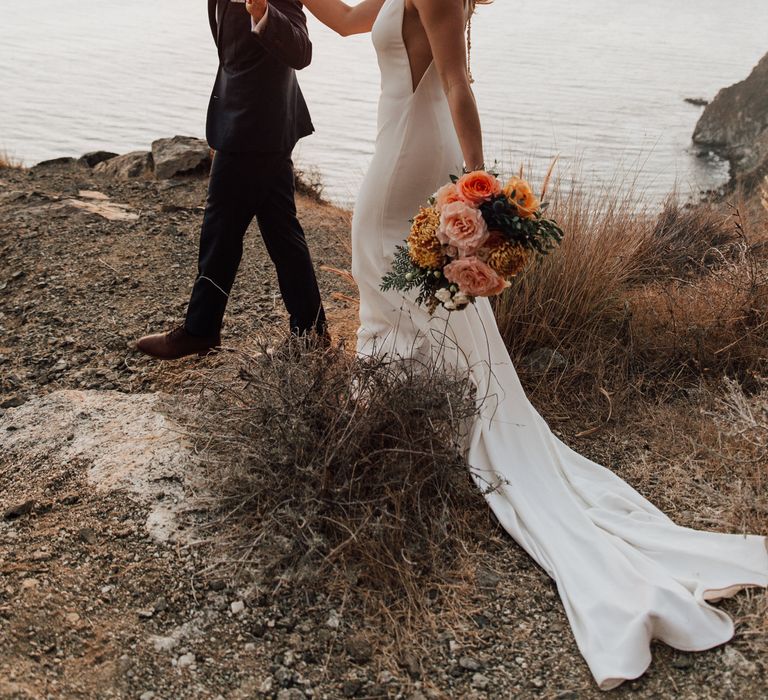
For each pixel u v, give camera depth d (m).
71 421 3.37
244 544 2.66
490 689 2.24
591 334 3.94
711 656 2.32
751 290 4.07
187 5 126.38
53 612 2.39
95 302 4.57
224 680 2.24
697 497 3.03
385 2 2.99
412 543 2.65
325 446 2.74
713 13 132.00
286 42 3.21
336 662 2.31
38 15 105.06
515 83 47.12
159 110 50.81
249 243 5.50
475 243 2.55
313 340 3.41
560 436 3.44
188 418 3.37
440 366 3.13
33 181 7.02
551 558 2.64
